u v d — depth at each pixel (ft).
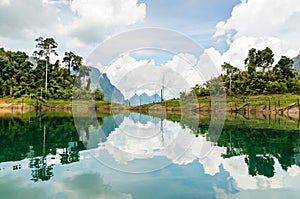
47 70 122.11
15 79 117.70
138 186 15.76
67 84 115.14
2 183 16.35
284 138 33.50
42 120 56.70
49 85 116.78
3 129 41.37
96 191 14.98
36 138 32.83
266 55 118.11
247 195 14.67
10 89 108.06
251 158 22.65
